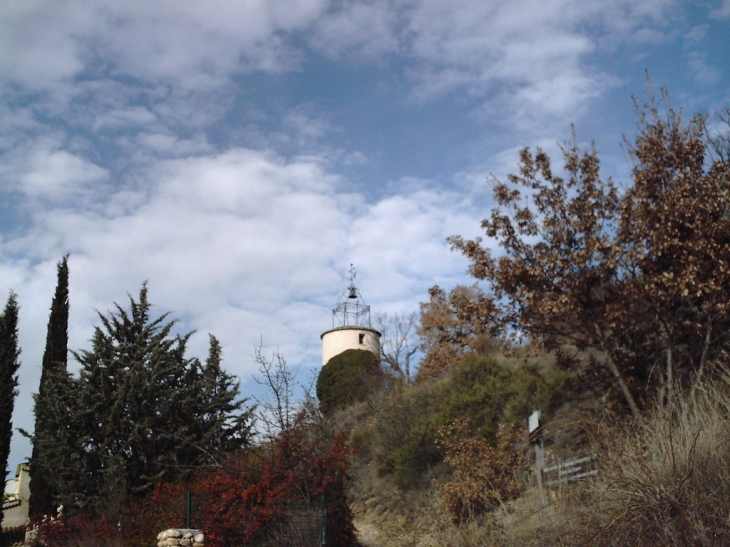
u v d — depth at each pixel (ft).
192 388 67.41
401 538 47.39
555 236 41.01
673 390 35.35
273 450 46.26
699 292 36.50
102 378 65.98
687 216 37.58
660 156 41.04
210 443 64.69
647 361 41.27
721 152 52.39
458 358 91.97
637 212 39.14
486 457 43.27
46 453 63.46
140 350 67.72
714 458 24.39
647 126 42.50
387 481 58.95
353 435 70.13
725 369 33.01
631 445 29.50
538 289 40.86
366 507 59.57
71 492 61.31
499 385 54.19
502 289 41.96
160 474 59.98
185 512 47.06
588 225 39.96
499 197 42.73
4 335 83.56
